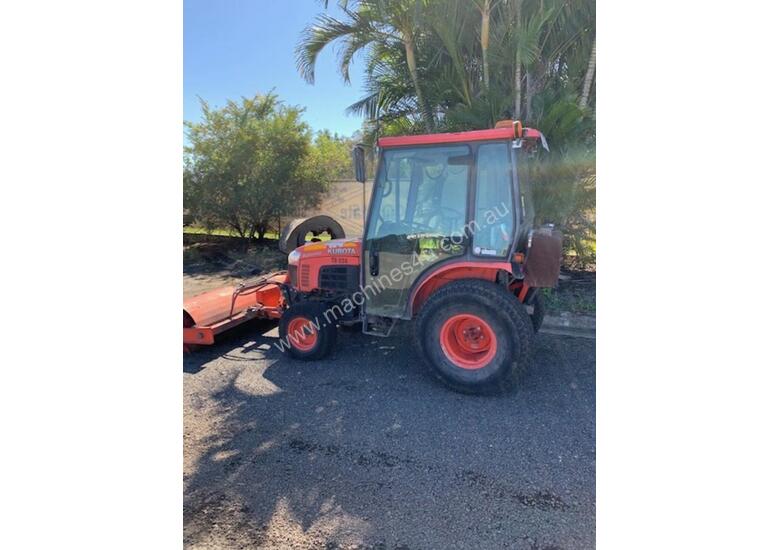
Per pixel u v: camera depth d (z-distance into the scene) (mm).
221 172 10844
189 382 3873
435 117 7258
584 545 2033
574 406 3328
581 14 6219
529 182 4160
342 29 7082
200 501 2391
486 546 2043
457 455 2740
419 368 4105
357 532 2152
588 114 5910
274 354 4512
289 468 2662
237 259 10461
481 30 6527
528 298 4180
